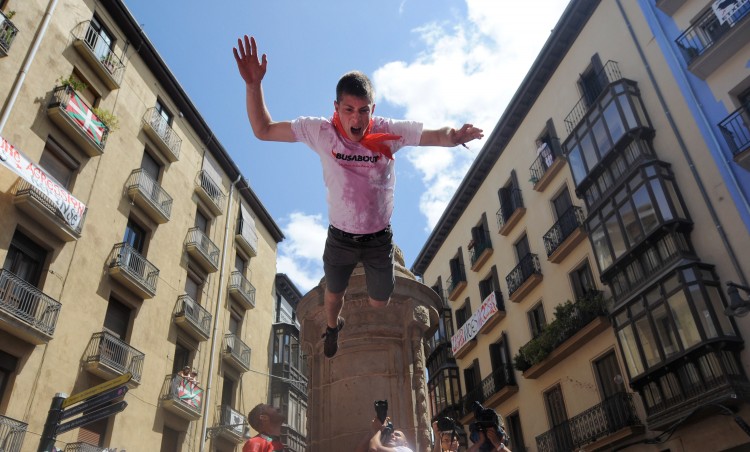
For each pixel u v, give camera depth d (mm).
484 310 24344
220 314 22531
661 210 14578
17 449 11828
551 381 19219
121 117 18094
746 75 13508
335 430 5988
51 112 14609
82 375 14289
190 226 21594
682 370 13039
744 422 11609
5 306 11992
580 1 19625
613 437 15094
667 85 15812
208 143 24281
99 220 16172
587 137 17922
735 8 13750
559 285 19750
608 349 16391
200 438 19062
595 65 19156
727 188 13516
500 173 25688
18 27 14086
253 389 24438
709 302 12703
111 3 17953
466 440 16453
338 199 2348
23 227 13406
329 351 3605
